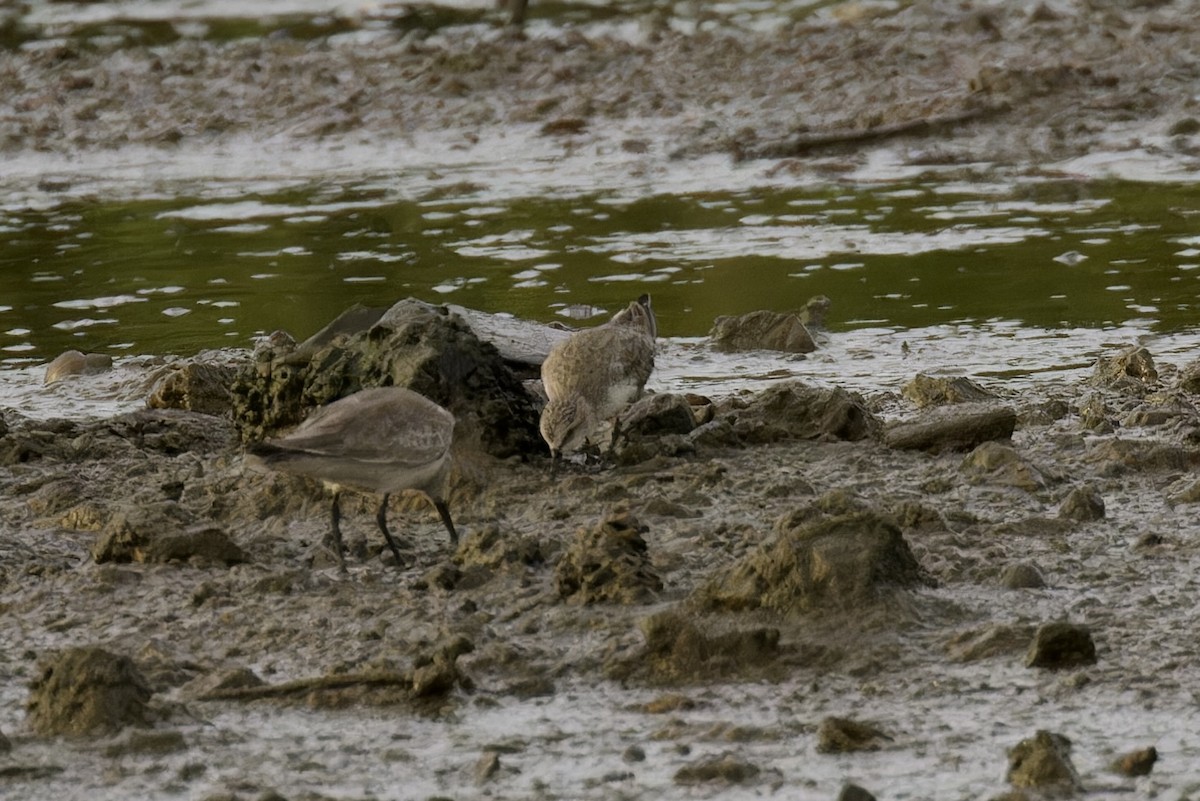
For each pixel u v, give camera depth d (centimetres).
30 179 3209
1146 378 1805
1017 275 2306
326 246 2634
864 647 1084
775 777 928
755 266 2411
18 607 1224
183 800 930
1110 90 3206
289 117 3500
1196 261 2323
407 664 1090
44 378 2020
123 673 1030
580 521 1377
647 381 1770
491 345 1564
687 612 1142
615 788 925
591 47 3741
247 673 1073
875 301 2219
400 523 1394
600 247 2552
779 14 4206
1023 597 1166
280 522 1410
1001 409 1552
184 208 2938
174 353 2095
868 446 1570
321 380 1527
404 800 922
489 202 2881
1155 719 977
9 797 938
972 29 3609
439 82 3597
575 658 1095
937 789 905
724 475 1467
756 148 3095
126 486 1516
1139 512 1348
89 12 4853
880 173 2950
